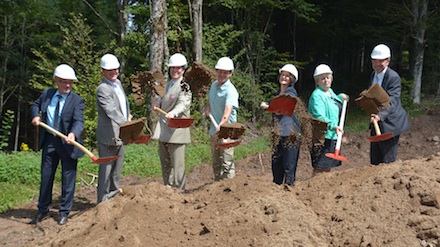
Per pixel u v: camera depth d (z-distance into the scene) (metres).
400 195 3.88
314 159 5.50
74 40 12.88
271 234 3.53
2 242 4.95
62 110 5.50
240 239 3.55
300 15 16.61
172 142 5.75
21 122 20.69
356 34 20.44
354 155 11.16
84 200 7.03
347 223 3.73
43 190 5.60
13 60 17.58
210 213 4.03
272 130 5.53
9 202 6.59
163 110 5.79
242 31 14.52
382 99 5.02
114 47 13.95
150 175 8.64
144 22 14.27
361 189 4.09
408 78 17.92
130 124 4.71
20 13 16.47
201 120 11.60
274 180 5.75
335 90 21.72
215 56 13.71
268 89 16.34
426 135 13.07
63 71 5.41
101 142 5.57
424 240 3.46
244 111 13.88
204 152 10.30
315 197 4.15
